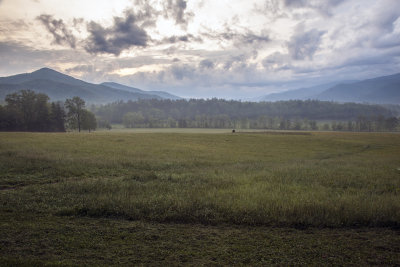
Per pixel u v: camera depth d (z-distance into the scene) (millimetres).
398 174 15938
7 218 6867
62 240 5617
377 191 10961
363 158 27266
